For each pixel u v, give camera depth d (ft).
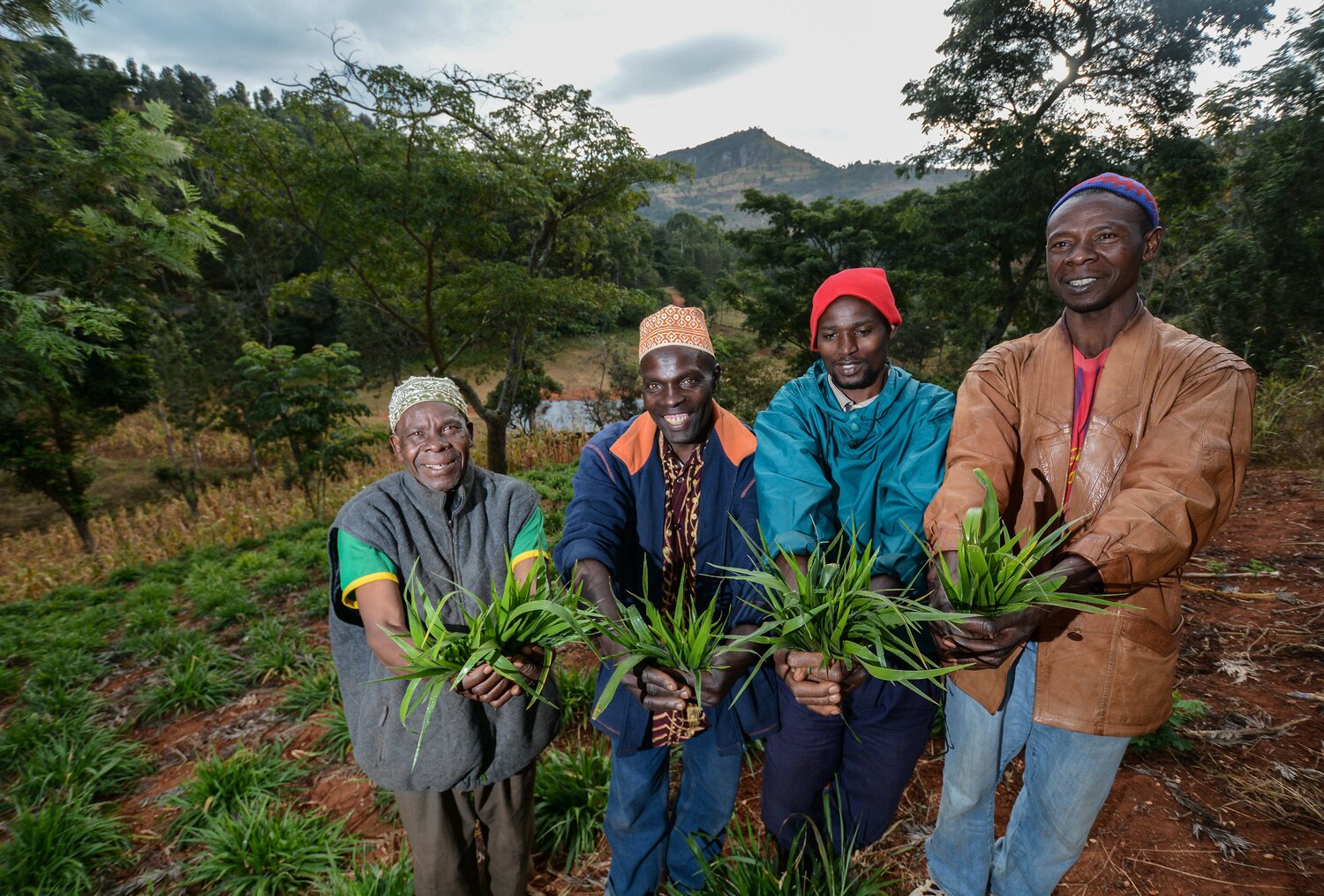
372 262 38.11
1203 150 57.88
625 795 6.23
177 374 65.72
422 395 5.60
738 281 98.27
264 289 126.31
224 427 79.10
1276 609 12.59
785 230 94.12
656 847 6.59
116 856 10.09
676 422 5.66
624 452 6.16
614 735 6.04
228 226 12.59
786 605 4.74
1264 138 54.24
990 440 5.12
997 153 64.95
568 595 5.16
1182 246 63.41
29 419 50.47
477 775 5.71
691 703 5.16
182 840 10.26
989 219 65.77
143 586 27.68
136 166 12.08
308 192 34.24
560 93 39.22
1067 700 5.01
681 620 4.84
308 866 9.02
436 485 5.59
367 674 5.78
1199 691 10.43
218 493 63.26
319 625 19.92
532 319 42.19
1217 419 4.42
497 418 45.93
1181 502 4.28
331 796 10.85
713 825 6.89
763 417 6.02
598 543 5.79
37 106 13.55
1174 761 8.90
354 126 33.09
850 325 5.41
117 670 18.48
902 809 8.61
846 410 5.88
